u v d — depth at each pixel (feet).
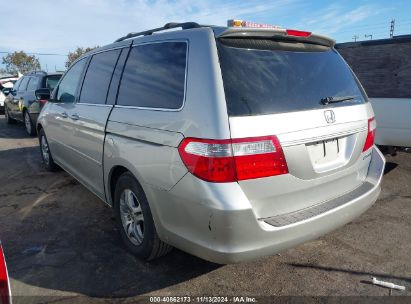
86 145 12.96
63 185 17.67
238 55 8.43
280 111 8.20
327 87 9.54
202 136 7.73
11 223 13.46
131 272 10.19
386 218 13.48
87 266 10.49
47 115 17.80
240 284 9.64
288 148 8.07
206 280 9.82
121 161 10.28
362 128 10.10
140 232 10.53
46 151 19.85
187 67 8.63
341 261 10.65
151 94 9.59
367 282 9.64
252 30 8.57
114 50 12.14
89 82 13.35
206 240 7.89
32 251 11.37
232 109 7.69
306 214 8.52
